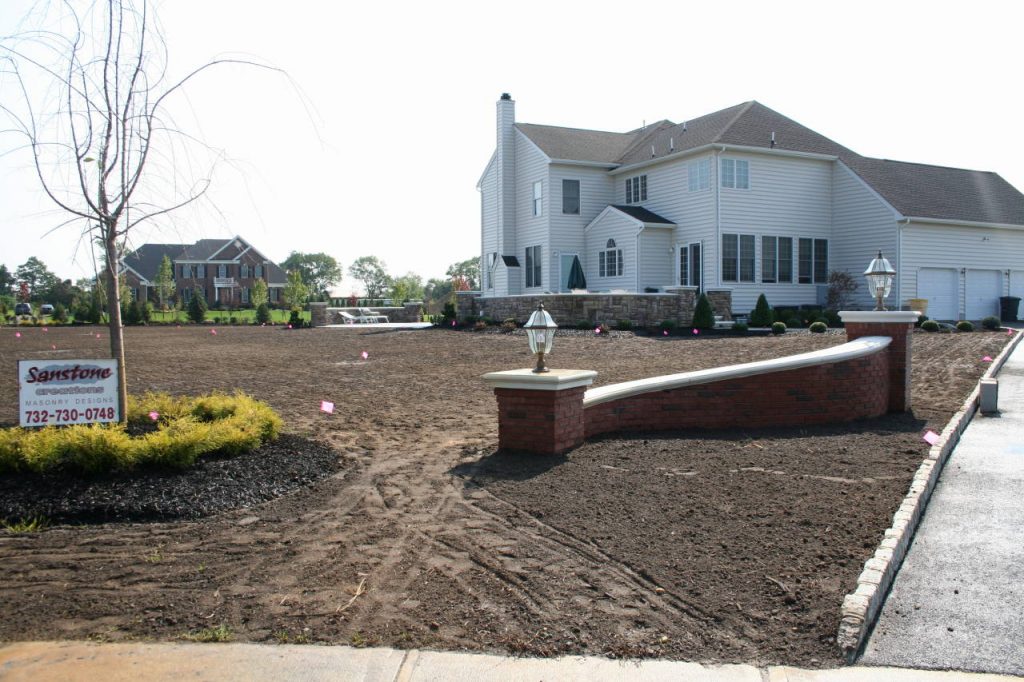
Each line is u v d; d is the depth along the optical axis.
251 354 20.08
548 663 3.64
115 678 3.49
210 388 13.06
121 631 3.95
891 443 8.21
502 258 32.75
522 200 32.53
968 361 14.95
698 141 27.53
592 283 30.67
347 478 6.79
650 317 24.52
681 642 3.83
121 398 7.40
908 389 10.48
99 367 7.23
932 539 5.52
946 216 27.53
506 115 32.75
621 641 3.84
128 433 7.30
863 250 28.02
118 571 4.70
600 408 8.48
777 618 4.07
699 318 22.86
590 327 23.64
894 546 4.96
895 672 3.63
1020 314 30.48
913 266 27.22
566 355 17.50
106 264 8.05
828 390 9.41
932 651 3.85
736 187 26.81
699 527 5.38
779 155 27.52
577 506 5.86
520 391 7.60
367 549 5.04
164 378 14.68
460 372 15.02
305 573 4.66
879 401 10.03
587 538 5.18
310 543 5.15
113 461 6.29
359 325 36.44
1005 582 4.74
